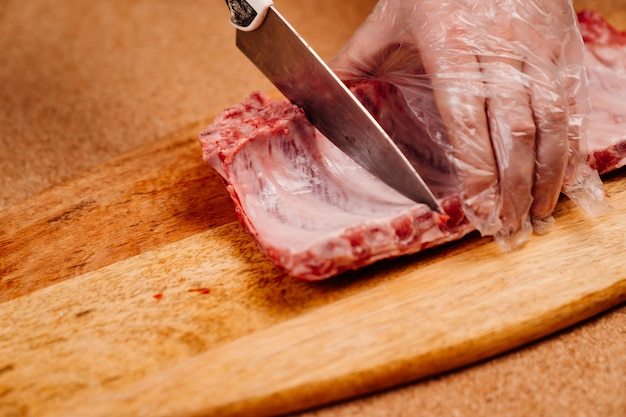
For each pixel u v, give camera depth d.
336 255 0.54
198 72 0.86
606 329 0.55
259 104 0.62
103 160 0.75
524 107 0.56
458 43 0.58
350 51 0.61
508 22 0.58
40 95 0.85
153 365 0.53
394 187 0.57
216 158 0.58
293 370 0.52
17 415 0.52
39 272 0.60
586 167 0.59
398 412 0.53
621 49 0.66
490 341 0.53
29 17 1.07
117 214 0.63
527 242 0.57
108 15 1.05
